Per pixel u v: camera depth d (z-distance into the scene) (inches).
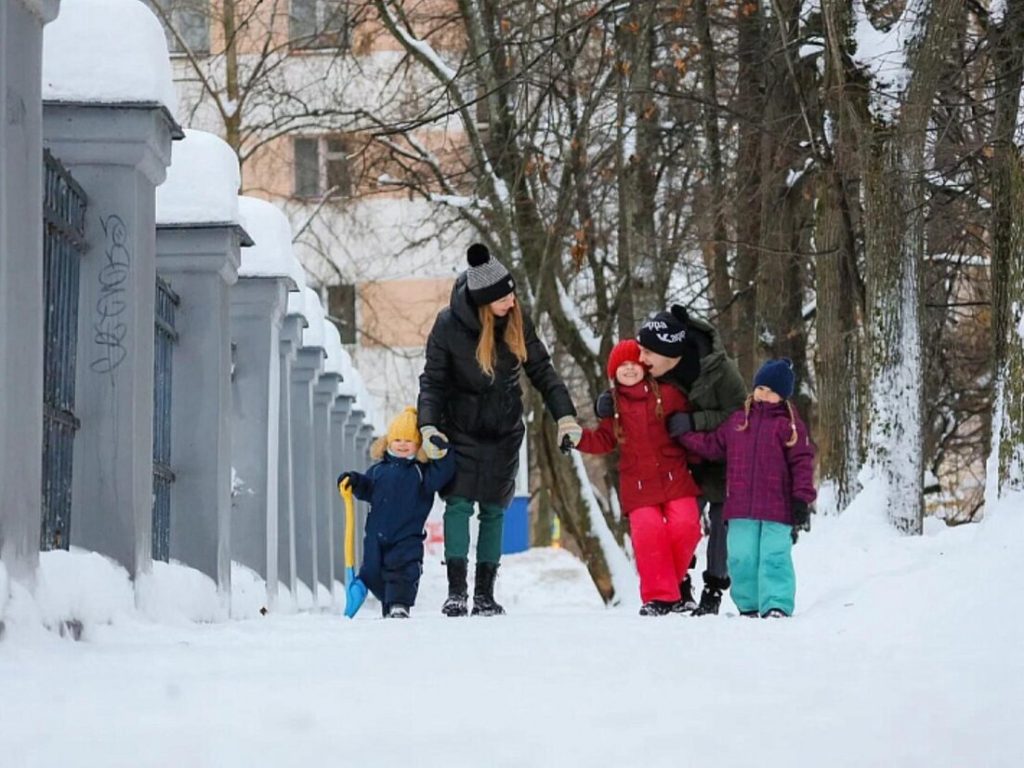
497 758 389.1
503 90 2481.5
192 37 3750.0
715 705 499.2
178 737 426.3
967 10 1891.0
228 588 1413.6
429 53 2645.2
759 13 2393.0
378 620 1127.0
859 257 2167.8
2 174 764.6
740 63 2420.0
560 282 2805.1
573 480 2667.3
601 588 2659.9
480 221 2753.4
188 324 1380.4
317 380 2242.9
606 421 1206.9
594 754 395.9
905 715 474.3
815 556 1558.8
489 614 1248.2
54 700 510.3
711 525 1222.9
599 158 2444.6
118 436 1042.7
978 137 1902.1
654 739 422.3
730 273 2876.5
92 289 1051.3
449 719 465.1
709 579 1223.5
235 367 1660.9
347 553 1304.1
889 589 905.5
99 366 1045.8
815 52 2085.4
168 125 1089.4
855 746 411.5
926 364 2790.4
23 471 801.6
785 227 2390.5
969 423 3356.3
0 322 757.9
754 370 2453.2
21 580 791.1
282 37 3597.4
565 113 2598.4
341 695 526.6
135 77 1042.7
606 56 2337.6
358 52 2812.5
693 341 1177.4
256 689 545.3
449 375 1234.0
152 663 655.1
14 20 800.3
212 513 1370.6
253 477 1657.2
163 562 1258.0
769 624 946.7
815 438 2642.7
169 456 1359.5
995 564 872.9
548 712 481.4
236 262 1417.3
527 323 1236.5
